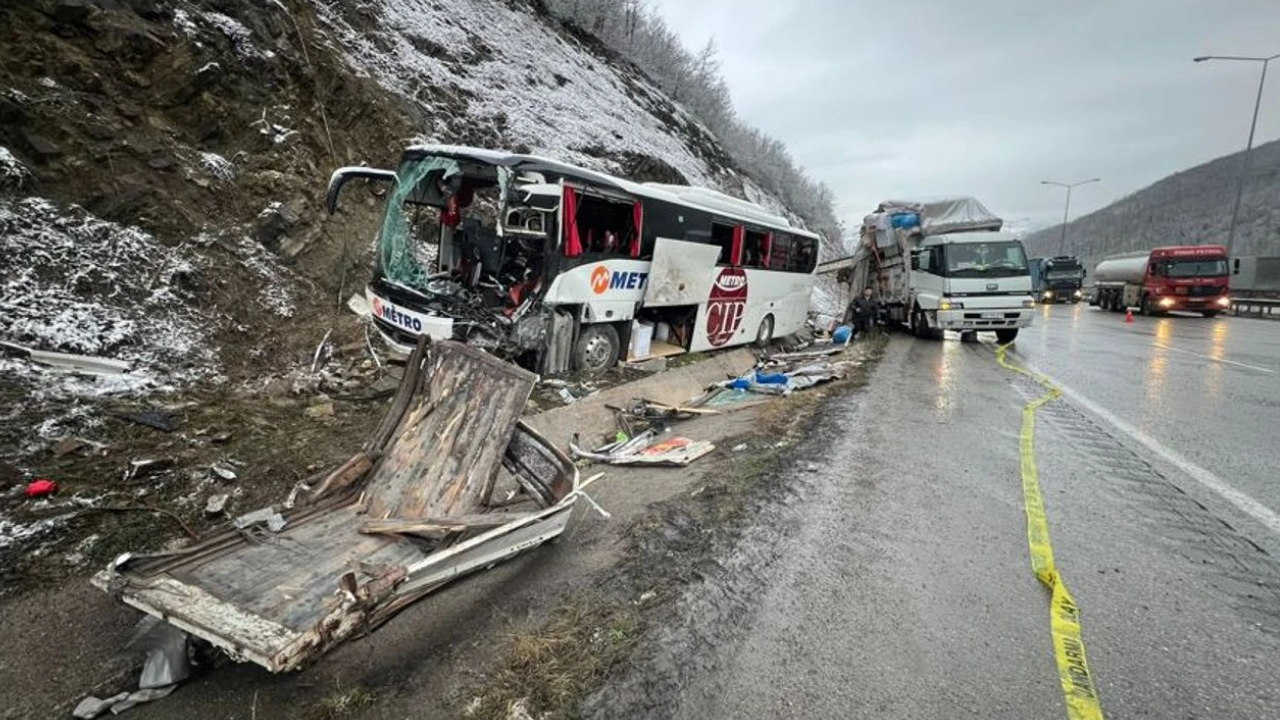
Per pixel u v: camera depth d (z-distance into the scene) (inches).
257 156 359.3
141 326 247.9
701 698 101.9
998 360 476.4
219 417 217.8
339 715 99.3
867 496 188.2
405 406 181.2
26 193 256.7
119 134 299.1
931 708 100.0
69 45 298.7
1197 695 103.3
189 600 105.2
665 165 873.5
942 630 120.6
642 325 388.5
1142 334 668.7
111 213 279.6
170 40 337.1
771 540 158.2
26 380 198.2
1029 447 240.2
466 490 156.6
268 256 333.4
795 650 114.1
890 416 289.1
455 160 298.2
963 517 173.3
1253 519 172.4
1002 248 566.3
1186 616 125.7
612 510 185.0
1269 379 383.6
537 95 761.0
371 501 160.7
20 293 225.9
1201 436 254.5
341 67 444.8
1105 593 133.8
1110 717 98.0
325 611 106.2
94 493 160.4
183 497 168.7
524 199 290.7
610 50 1225.4
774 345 562.6
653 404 319.6
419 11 685.9
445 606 130.5
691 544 156.6
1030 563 147.3
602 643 115.5
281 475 189.9
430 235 422.3
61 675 109.3
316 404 248.5
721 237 439.8
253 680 108.6
